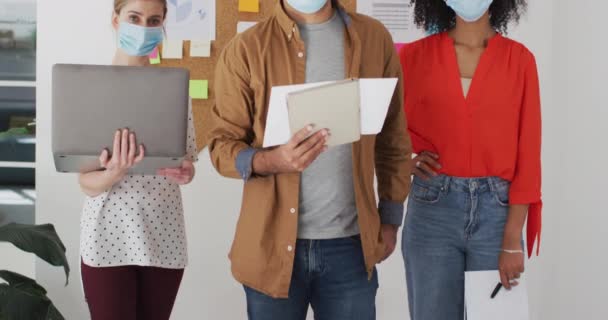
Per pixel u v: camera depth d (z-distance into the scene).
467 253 2.05
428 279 2.07
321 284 1.82
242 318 3.05
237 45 1.79
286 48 1.77
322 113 1.53
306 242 1.76
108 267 1.99
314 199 1.76
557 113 2.96
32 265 3.02
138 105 1.77
